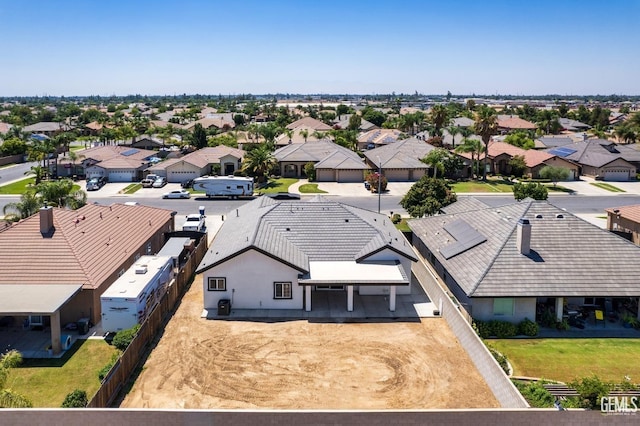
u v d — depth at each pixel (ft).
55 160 289.74
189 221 180.96
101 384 76.89
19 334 99.40
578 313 106.63
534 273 105.40
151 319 96.89
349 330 101.71
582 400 67.97
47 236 112.27
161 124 541.75
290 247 119.03
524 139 375.45
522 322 102.32
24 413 65.10
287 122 593.42
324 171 289.74
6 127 488.02
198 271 108.78
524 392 76.18
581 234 114.11
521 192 223.30
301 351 92.73
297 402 76.79
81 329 99.66
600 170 291.17
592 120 607.37
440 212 163.22
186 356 90.68
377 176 260.21
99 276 106.42
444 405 76.33
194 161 282.56
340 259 118.52
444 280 125.80
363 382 82.53
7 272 103.65
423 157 303.68
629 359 91.66
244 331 100.94
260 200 162.09
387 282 107.76
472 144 291.38
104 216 135.33
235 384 81.66
